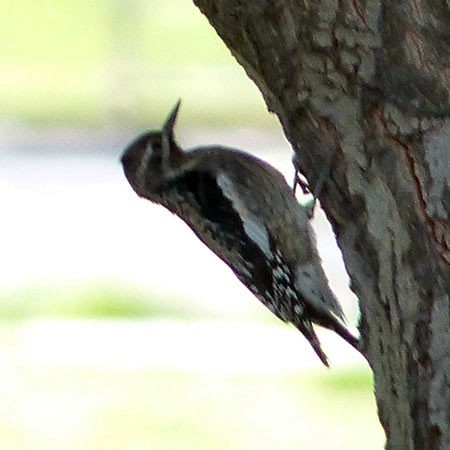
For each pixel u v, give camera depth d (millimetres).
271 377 14445
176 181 8375
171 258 17625
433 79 5883
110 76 24344
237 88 23766
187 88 23812
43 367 14828
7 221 18766
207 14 6586
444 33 5902
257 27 6328
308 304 7832
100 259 17594
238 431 13398
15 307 16344
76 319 16016
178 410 13844
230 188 8109
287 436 13273
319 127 6227
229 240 8172
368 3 5977
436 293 5793
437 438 5773
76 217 19016
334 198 6234
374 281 6094
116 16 25734
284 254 7891
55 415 13859
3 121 22594
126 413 13828
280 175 7941
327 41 6090
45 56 25625
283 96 6367
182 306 16203
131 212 19219
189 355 14961
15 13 27156
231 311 16016
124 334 15523
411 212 5883
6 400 14141
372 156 6035
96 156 21422
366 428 13422
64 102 23594
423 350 5812
